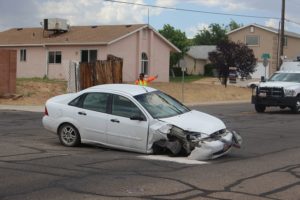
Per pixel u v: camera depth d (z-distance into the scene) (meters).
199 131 10.92
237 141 11.61
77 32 44.75
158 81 45.50
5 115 20.94
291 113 25.12
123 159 10.69
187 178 8.86
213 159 10.92
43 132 15.34
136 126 11.38
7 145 12.45
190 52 86.50
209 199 7.43
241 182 8.63
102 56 40.94
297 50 70.81
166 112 11.62
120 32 42.19
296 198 7.61
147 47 44.41
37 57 44.06
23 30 49.25
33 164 9.92
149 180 8.63
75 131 12.26
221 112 25.08
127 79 42.56
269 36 67.69
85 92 12.33
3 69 27.23
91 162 10.27
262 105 25.28
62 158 10.69
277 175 9.32
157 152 11.44
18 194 7.56
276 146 13.37
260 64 68.38
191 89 38.44
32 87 30.53
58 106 12.54
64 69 42.47
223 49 48.34
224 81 47.97
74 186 8.11
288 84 24.92
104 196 7.50
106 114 11.81
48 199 7.30
